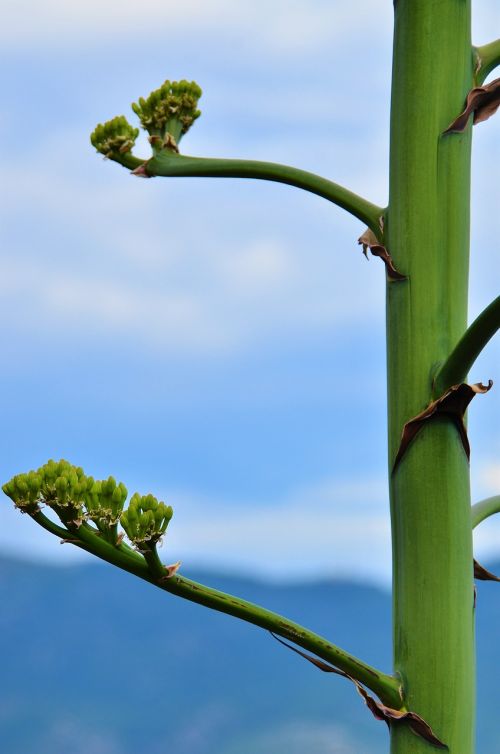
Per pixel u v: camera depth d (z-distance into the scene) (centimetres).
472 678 370
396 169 378
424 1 378
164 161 402
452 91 377
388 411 376
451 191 376
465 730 368
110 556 365
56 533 367
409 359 373
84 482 366
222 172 392
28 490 366
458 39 379
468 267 378
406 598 370
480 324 362
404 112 378
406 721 366
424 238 375
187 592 363
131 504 363
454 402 368
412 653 368
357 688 366
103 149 412
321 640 364
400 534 372
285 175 385
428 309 373
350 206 381
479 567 379
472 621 371
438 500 369
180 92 416
